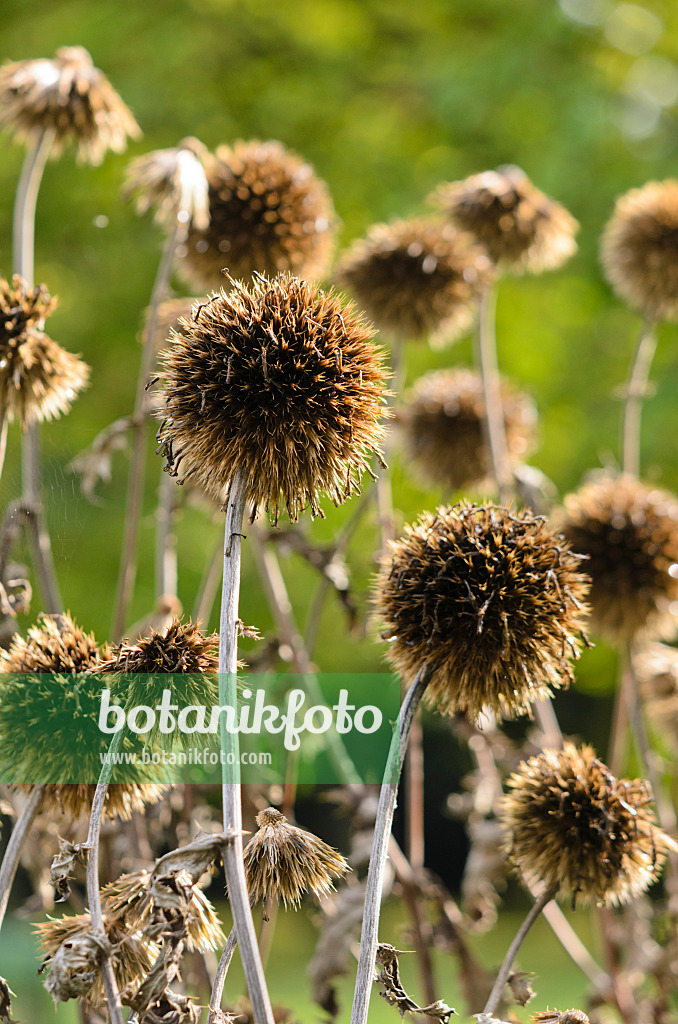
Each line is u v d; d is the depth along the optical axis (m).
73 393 2.43
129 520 3.11
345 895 3.13
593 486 3.66
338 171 8.71
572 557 1.89
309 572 7.96
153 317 3.09
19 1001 4.12
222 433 1.63
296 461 1.64
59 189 8.03
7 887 1.80
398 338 3.71
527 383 8.66
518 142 8.84
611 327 9.08
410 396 4.29
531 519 1.88
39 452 2.87
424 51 8.88
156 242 8.08
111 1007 1.58
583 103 8.44
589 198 8.60
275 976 7.05
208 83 8.62
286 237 3.20
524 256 3.86
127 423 3.05
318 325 1.68
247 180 3.18
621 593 3.38
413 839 3.57
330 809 9.69
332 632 7.78
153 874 1.49
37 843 2.89
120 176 7.95
